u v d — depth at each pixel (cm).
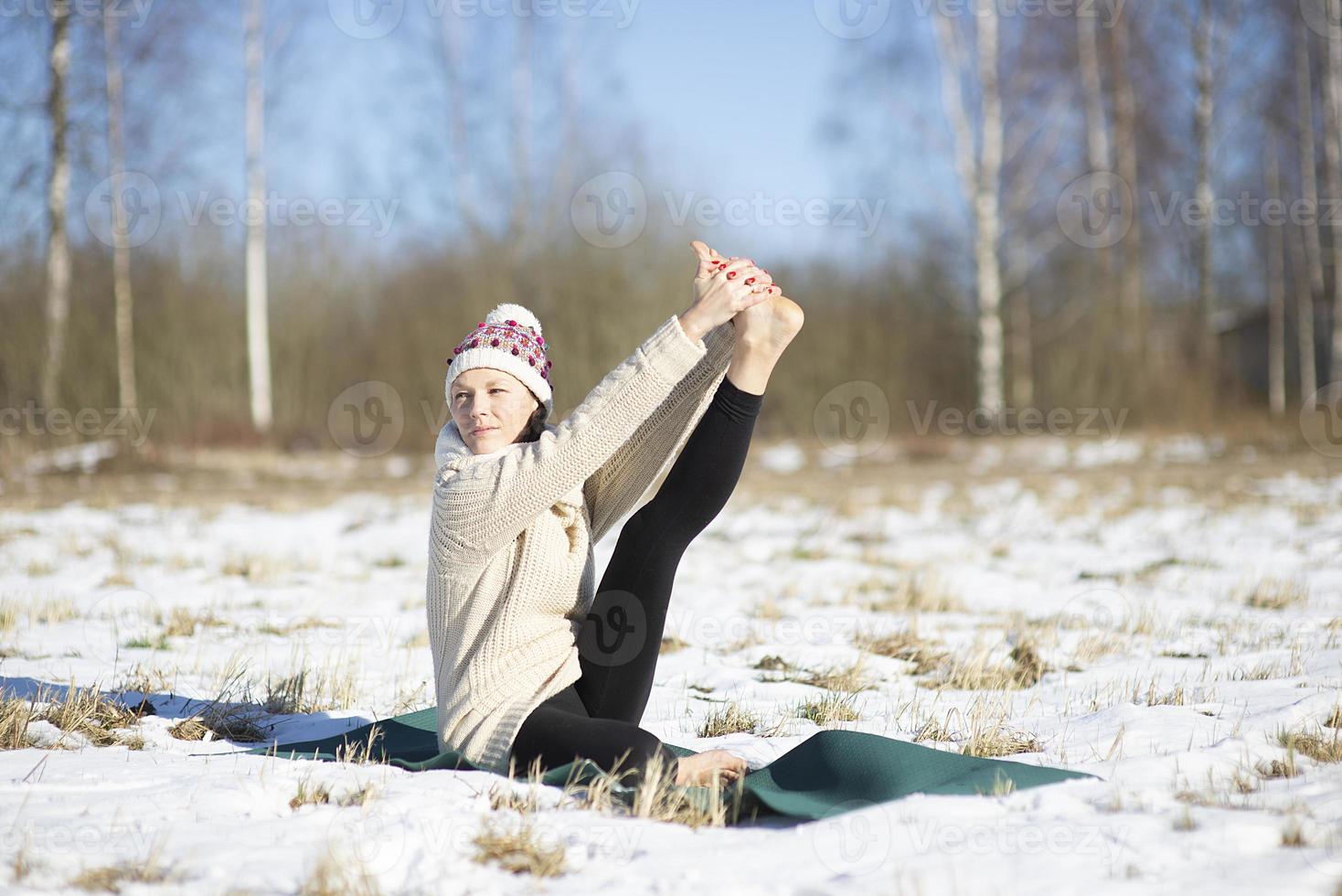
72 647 551
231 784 297
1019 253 2456
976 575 856
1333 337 2411
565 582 314
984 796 284
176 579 832
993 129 2262
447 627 316
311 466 2006
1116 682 477
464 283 2525
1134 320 2509
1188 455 1955
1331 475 1566
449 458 319
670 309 2508
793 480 1722
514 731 302
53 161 1862
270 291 2638
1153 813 273
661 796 284
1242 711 403
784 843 256
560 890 229
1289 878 224
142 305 2412
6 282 2172
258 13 2136
